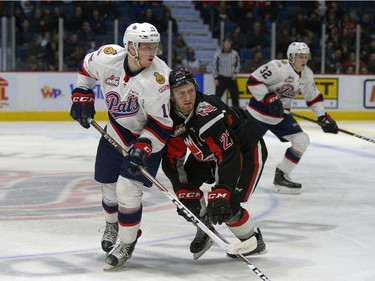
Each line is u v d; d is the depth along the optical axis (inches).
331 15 896.3
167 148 235.9
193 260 251.8
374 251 267.7
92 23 832.9
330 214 340.5
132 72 225.6
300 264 247.4
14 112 793.6
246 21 887.1
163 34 847.7
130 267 241.8
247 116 234.7
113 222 255.1
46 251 263.6
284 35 860.0
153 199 374.0
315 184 428.1
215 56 812.6
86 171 467.2
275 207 356.8
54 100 801.6
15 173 456.8
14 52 792.3
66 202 364.5
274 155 556.7
